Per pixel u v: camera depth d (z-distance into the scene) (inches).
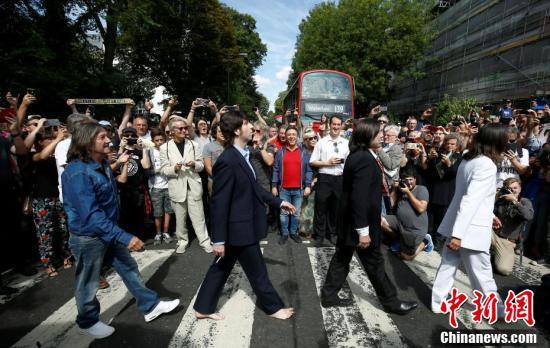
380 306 128.7
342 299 133.8
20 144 150.9
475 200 106.5
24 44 403.2
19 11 434.9
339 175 193.9
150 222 225.1
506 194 159.2
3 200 151.0
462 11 998.4
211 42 994.1
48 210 153.8
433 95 1167.6
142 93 693.3
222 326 115.0
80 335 110.3
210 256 178.5
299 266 166.9
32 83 395.2
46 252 153.8
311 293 138.9
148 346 104.7
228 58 1072.2
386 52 977.5
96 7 505.0
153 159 196.9
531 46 690.2
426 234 185.0
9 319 120.0
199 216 181.3
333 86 431.8
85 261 99.7
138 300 114.6
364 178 109.3
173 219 223.8
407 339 108.8
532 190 183.5
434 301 123.5
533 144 223.8
